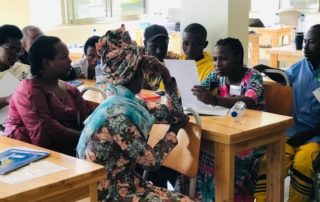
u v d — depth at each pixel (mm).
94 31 6719
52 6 6340
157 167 1863
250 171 2559
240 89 2654
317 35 2828
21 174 1587
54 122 2430
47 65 2465
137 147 1782
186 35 3168
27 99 2406
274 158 2391
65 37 6391
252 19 7012
